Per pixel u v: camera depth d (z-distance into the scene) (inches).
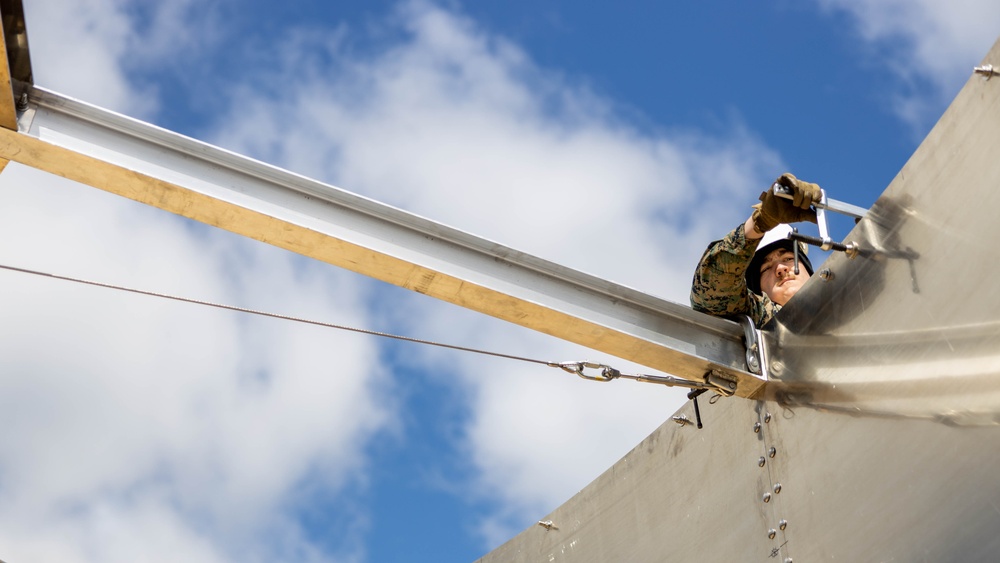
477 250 175.5
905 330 152.6
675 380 185.2
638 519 210.4
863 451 157.6
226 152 167.5
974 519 134.7
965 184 143.4
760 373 182.9
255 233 170.1
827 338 170.2
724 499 188.7
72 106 165.6
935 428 144.0
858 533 155.5
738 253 185.6
